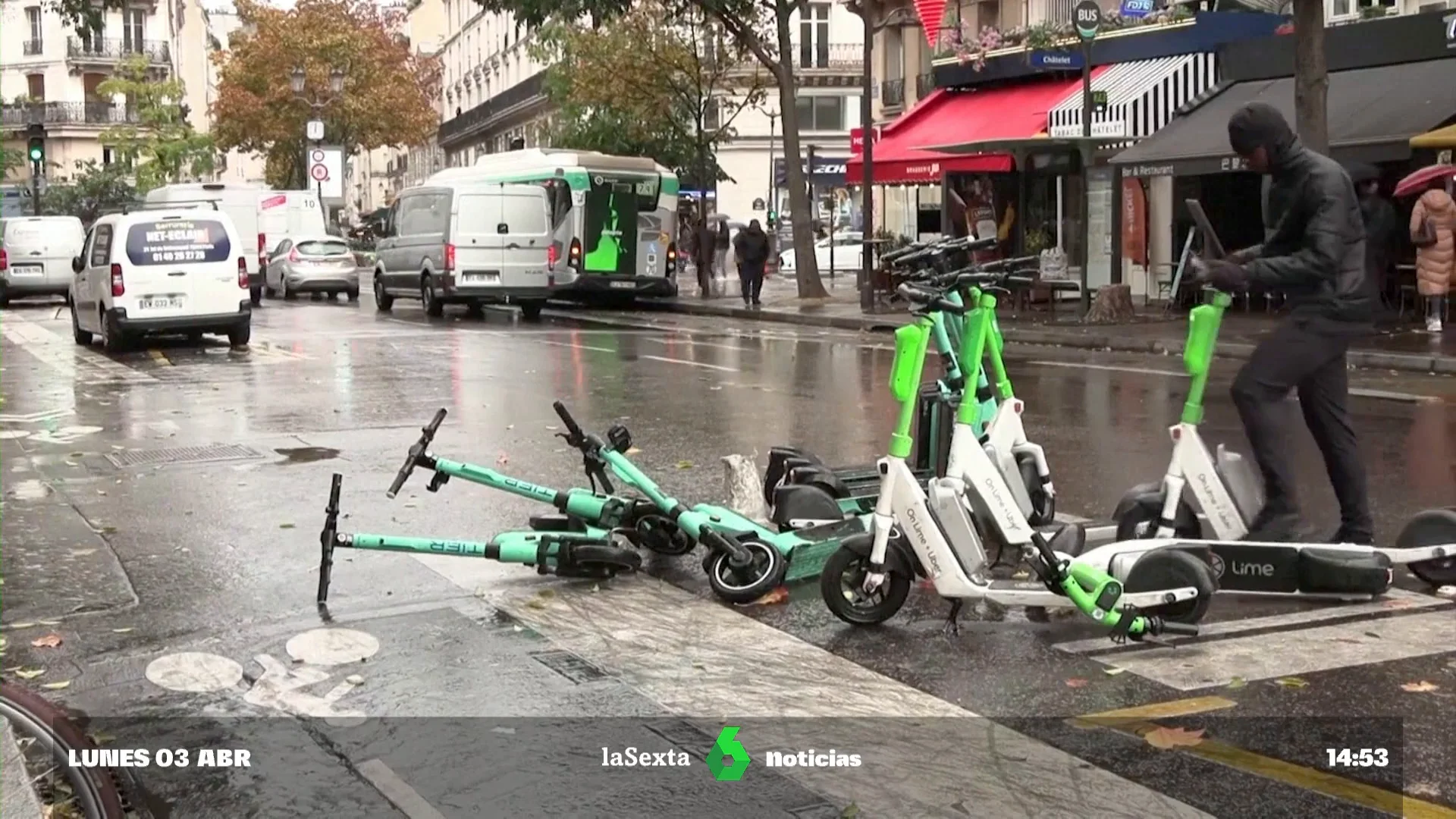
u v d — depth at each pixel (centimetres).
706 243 3272
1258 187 2494
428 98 7000
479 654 581
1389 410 1279
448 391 1474
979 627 605
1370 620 600
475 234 2725
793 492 706
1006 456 684
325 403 1385
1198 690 520
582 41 3625
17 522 843
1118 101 2623
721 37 3522
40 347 2122
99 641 611
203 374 1678
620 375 1622
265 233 3766
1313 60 1762
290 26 6031
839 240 4484
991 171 2783
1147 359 1811
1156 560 576
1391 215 2005
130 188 6844
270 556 750
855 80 5719
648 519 713
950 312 706
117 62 7419
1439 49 2156
